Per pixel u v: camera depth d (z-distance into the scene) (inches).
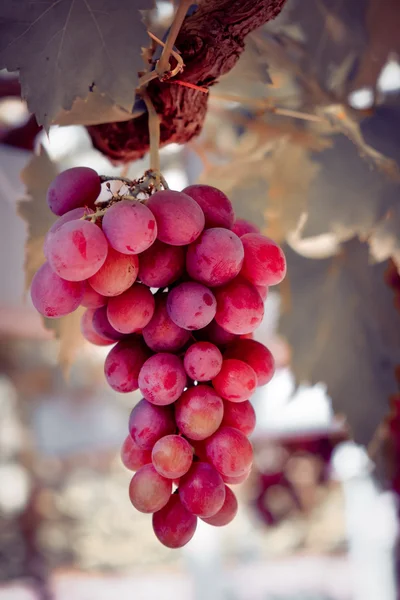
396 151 26.2
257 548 132.4
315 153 26.4
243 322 18.2
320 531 137.3
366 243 28.7
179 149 37.3
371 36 28.5
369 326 28.9
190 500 17.7
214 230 18.0
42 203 24.3
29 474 128.2
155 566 133.8
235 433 18.2
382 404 28.7
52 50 20.1
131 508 143.9
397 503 49.9
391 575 53.0
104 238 17.1
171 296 18.0
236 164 28.8
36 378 110.9
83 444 100.8
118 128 23.1
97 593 120.5
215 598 70.0
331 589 112.7
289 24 29.1
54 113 20.2
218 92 27.0
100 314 19.2
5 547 127.3
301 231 26.4
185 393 18.2
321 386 29.4
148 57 21.8
